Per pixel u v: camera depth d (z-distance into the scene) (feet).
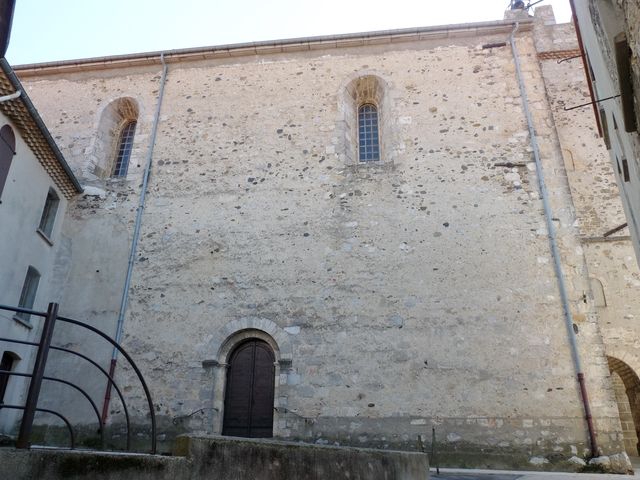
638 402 43.91
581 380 31.35
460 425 31.48
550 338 32.83
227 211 39.47
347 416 32.55
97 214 40.68
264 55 45.70
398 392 32.71
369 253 36.65
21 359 35.01
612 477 24.77
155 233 39.32
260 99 43.65
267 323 35.50
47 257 38.47
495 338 33.24
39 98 46.93
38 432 34.27
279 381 33.88
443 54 43.34
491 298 34.35
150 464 10.62
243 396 34.65
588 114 49.47
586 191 46.42
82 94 46.44
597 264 41.63
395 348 33.83
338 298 35.63
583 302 33.47
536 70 41.34
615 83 18.51
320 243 37.42
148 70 46.70
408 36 43.88
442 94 41.65
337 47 44.91
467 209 37.19
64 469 9.82
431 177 38.58
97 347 36.24
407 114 41.24
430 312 34.45
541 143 38.58
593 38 23.45
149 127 43.73
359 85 43.96
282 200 39.29
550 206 36.45
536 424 30.94
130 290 37.58
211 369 34.60
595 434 30.12
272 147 41.42
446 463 30.66
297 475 12.99
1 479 9.18
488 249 35.78
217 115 43.45
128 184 41.50
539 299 33.91
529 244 35.55
